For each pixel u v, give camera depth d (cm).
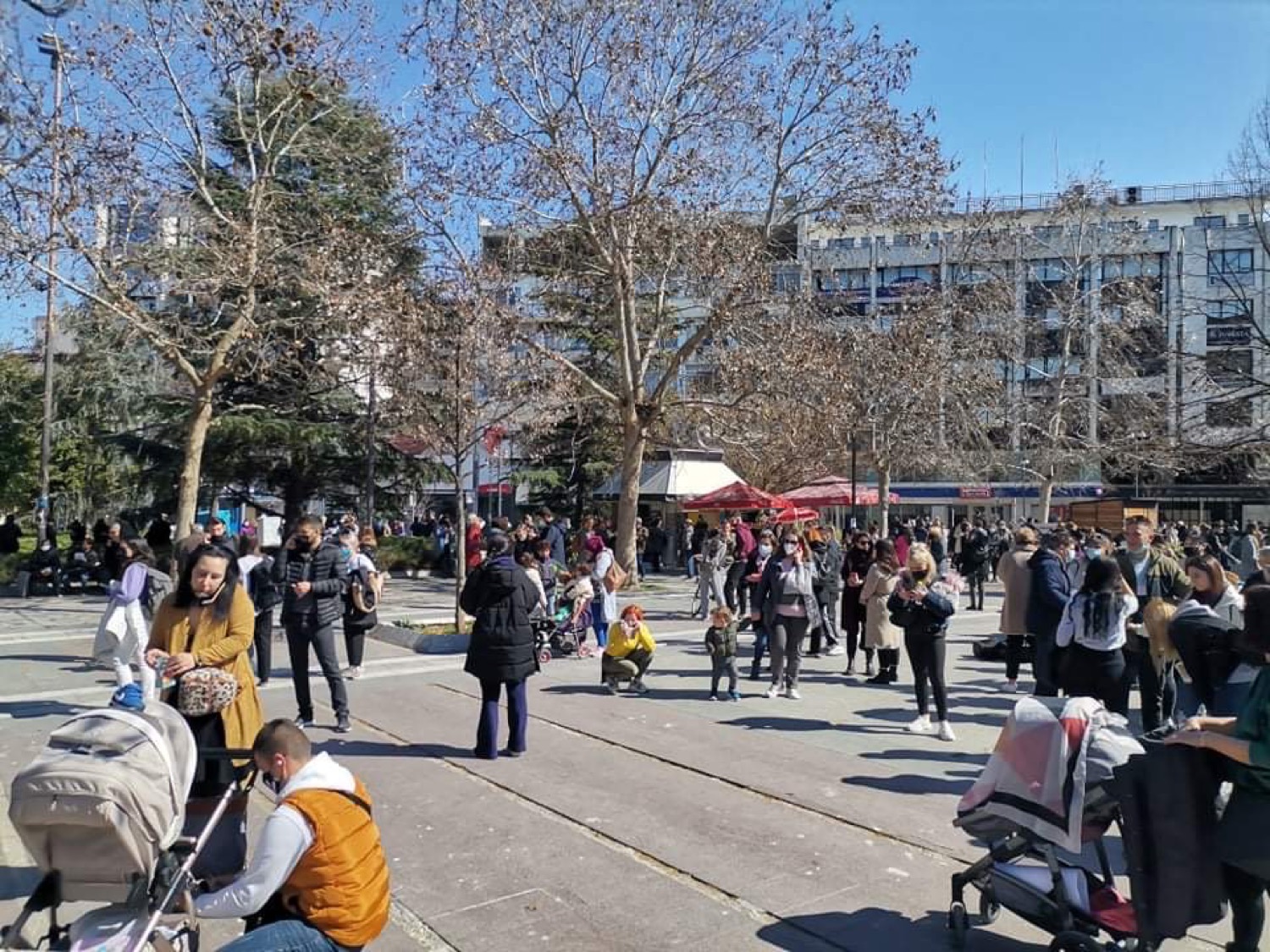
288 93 1984
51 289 1753
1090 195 3847
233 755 448
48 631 1616
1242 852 395
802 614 1091
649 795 718
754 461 3356
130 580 903
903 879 562
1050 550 934
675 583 2786
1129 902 458
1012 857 460
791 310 2391
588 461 3481
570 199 2242
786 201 2409
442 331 1803
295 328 2072
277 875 347
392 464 2922
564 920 509
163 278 1838
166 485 2733
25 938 400
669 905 527
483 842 622
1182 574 1015
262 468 2841
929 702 1076
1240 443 3188
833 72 2247
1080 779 434
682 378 3294
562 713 997
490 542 834
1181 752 405
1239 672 625
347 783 373
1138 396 3722
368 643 1518
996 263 3653
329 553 934
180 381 2667
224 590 543
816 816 671
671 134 2205
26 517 4425
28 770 354
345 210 2323
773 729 933
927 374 3027
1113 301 3856
